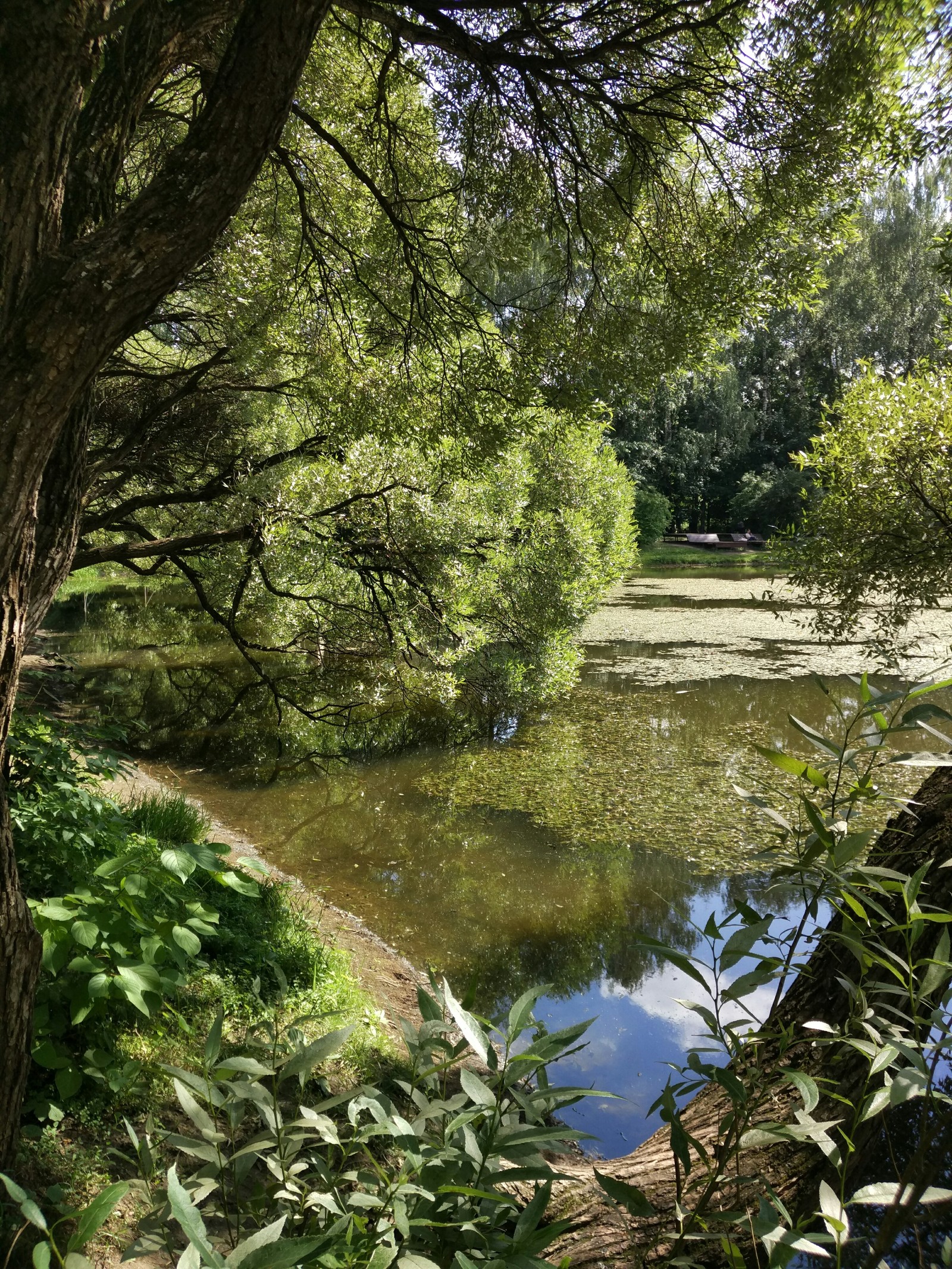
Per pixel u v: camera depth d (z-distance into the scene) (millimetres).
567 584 12539
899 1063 1798
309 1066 1222
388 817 8156
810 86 3850
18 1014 2098
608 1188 1167
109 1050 2896
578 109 4926
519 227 5539
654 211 5242
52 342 1804
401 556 9156
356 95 5605
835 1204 984
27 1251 2047
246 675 14234
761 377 46000
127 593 23656
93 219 2711
